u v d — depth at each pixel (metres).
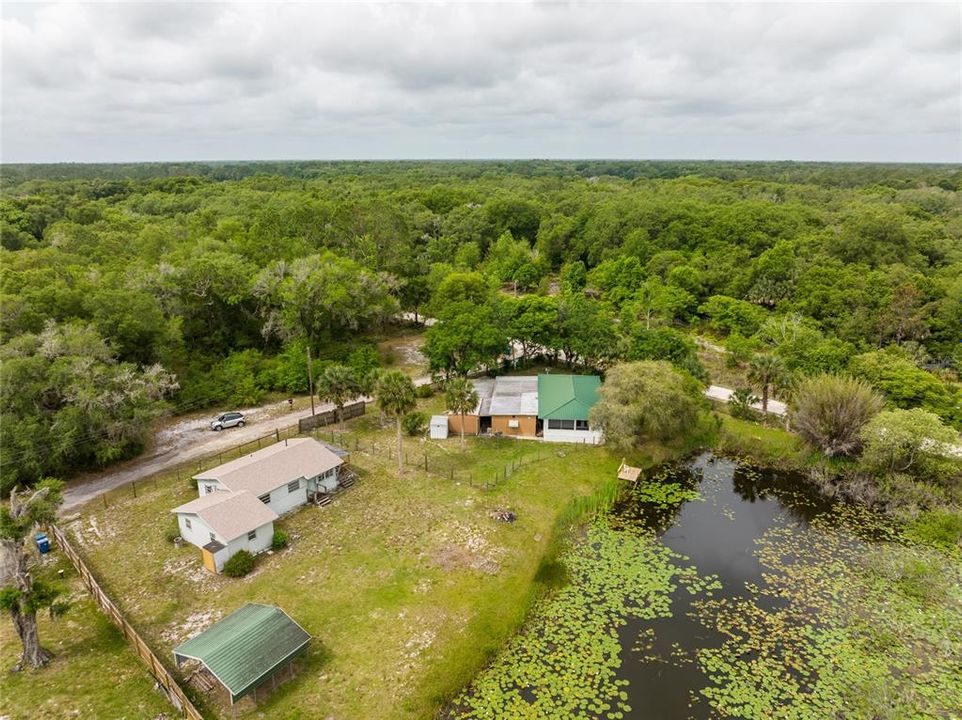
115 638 25.47
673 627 27.06
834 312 69.56
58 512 35.28
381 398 38.78
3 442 35.56
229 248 71.88
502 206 121.69
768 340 65.38
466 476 40.25
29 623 23.22
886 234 79.44
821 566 31.64
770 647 25.80
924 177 186.12
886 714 22.03
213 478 34.41
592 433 45.94
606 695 23.17
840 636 26.45
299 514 35.62
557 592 29.56
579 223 114.19
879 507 37.78
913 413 38.88
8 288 46.47
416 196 139.62
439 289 67.06
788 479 41.78
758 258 84.31
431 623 26.75
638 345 54.38
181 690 22.23
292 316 58.88
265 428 48.09
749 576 30.83
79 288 48.81
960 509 35.34
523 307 61.31
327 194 131.62
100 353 41.94
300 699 22.47
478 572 30.34
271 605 27.23
